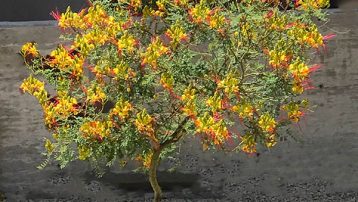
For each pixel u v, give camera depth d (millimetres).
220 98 4453
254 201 7090
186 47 4777
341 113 6938
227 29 4707
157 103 4996
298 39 4594
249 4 4883
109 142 4773
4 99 6812
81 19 4691
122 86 4727
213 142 4867
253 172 7051
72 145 6859
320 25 6727
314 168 7066
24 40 6691
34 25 6746
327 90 6875
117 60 4602
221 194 7082
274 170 7059
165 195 7074
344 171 7082
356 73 6844
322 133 6980
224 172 7027
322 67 6824
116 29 4562
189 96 4457
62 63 4539
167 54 4680
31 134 6902
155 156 5141
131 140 4789
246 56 4824
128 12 5016
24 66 6738
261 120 4598
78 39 4547
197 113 4516
